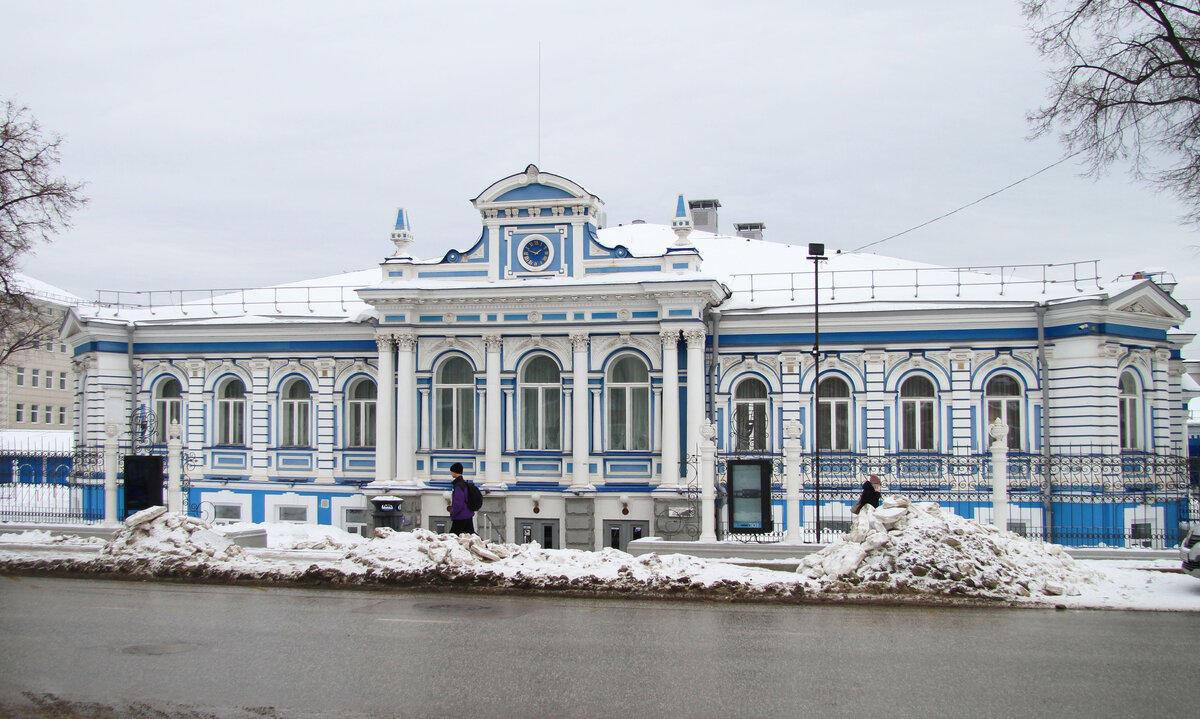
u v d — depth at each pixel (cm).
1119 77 2278
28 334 3962
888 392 3175
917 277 3347
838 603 1727
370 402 3488
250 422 3562
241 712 1039
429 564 1931
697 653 1305
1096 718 1034
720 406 3269
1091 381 2958
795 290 3419
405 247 3297
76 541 2562
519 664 1238
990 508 2948
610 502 3069
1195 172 2284
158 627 1479
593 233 3177
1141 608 1689
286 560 2259
